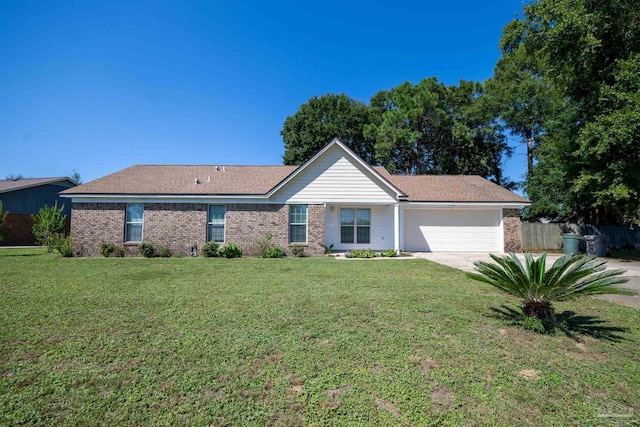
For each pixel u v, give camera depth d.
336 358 3.89
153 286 7.89
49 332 4.68
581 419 2.81
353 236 16.83
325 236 16.62
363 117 32.66
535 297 5.04
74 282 8.36
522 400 3.07
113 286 7.88
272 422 2.73
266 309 5.89
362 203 15.69
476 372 3.59
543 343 4.41
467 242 17.38
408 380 3.40
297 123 32.78
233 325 5.01
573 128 16.11
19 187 24.61
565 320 5.38
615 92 12.88
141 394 3.12
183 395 3.12
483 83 29.16
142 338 4.48
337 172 15.67
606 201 14.45
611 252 17.38
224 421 2.74
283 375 3.49
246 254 15.33
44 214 20.17
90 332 4.69
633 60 12.62
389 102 34.16
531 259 5.30
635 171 13.08
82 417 2.78
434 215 17.47
